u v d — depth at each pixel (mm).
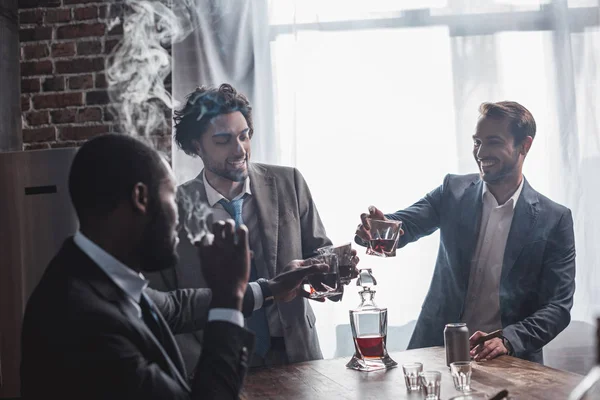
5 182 2709
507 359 1993
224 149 2500
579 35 3242
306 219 2547
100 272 1201
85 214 1235
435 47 3221
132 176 1227
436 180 3178
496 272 2803
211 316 1280
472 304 2832
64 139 3219
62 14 3252
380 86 3209
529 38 3221
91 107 3217
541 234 2777
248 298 1879
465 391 1617
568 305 2668
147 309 1332
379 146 3186
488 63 3213
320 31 3219
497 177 2869
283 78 3191
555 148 3176
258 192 2500
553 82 3199
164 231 1271
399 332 3107
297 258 2432
